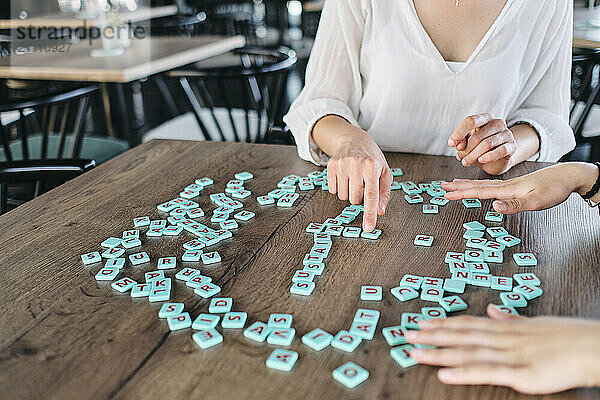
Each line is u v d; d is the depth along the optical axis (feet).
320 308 1.94
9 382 1.66
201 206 2.64
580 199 2.59
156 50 6.92
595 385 1.55
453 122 3.32
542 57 3.32
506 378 1.57
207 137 5.65
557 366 1.56
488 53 3.16
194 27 11.32
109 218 2.55
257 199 2.68
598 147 5.67
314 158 3.04
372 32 3.26
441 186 2.60
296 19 15.48
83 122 5.30
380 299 1.96
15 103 4.73
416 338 1.71
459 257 2.18
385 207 2.43
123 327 1.86
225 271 2.15
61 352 1.77
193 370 1.69
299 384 1.63
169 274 2.14
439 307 1.92
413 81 3.23
